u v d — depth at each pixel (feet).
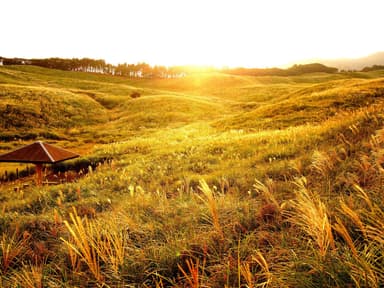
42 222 16.93
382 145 16.84
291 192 15.14
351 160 17.71
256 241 10.30
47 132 103.50
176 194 21.45
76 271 9.95
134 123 123.95
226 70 640.17
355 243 8.24
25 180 44.32
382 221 7.55
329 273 6.44
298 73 644.69
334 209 10.62
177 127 107.96
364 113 31.55
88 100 174.81
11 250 12.11
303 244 8.58
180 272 9.47
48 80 270.26
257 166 24.85
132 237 12.61
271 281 7.13
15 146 85.51
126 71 503.20
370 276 6.01
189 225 12.62
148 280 9.17
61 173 47.09
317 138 29.73
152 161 40.16
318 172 17.39
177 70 542.57
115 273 9.26
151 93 234.38
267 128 67.36
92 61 496.23
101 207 20.83
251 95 233.76
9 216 18.79
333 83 136.98
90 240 10.19
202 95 256.93
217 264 9.24
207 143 48.70
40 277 9.34
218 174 24.89
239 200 15.78
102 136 102.63
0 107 117.08
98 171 38.81
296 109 81.25
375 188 11.25
